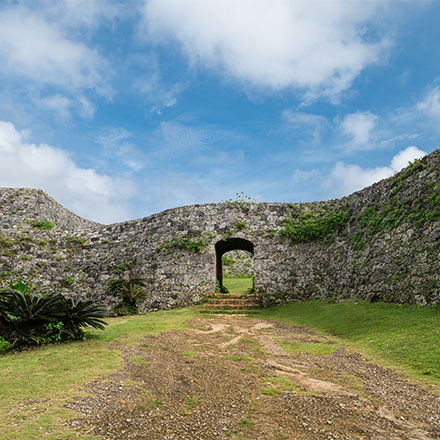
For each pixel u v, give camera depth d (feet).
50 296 26.23
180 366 19.99
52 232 71.10
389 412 13.46
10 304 24.30
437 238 32.55
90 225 93.86
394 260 38.55
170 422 12.21
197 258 59.88
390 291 37.22
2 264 64.75
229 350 24.85
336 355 23.06
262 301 55.26
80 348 23.45
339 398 14.96
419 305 31.30
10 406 12.97
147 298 58.95
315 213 59.57
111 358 20.92
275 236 59.21
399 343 23.20
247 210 61.77
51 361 19.81
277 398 14.92
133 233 66.85
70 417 12.13
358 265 46.19
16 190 75.15
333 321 35.70
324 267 54.34
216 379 17.61
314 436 11.30
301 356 23.00
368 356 22.31
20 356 21.18
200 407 13.76
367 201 49.83
